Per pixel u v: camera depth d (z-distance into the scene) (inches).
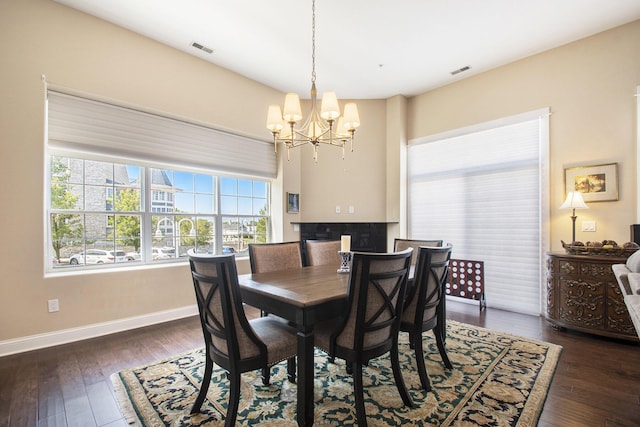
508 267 151.9
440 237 177.6
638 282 73.0
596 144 126.9
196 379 82.8
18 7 100.0
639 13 113.7
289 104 93.1
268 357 64.3
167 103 133.3
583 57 130.2
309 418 61.3
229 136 160.4
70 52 109.1
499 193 155.4
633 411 67.7
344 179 192.5
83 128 114.8
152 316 128.0
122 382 81.0
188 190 149.5
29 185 101.6
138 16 114.2
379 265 63.0
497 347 102.8
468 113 165.3
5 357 95.4
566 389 76.7
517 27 121.6
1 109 96.9
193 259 63.6
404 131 189.9
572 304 115.3
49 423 64.7
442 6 108.7
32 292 101.8
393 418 65.4
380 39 129.4
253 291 74.7
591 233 127.6
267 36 126.9
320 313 65.1
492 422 63.8
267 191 184.7
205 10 110.7
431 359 94.3
